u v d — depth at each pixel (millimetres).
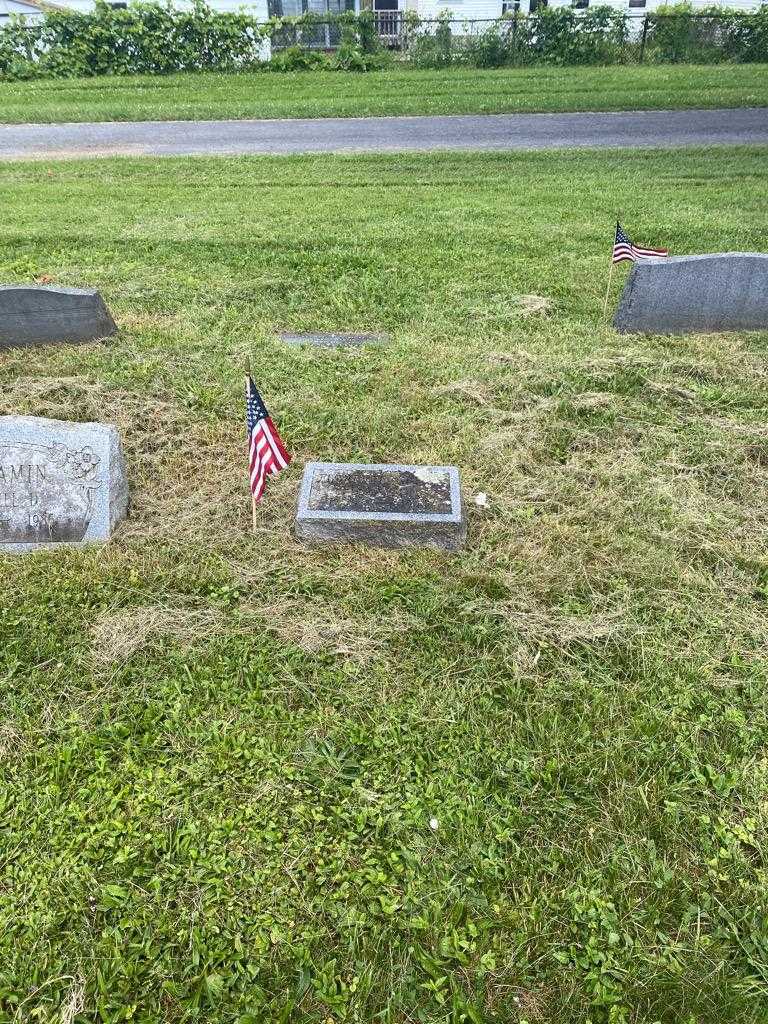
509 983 3223
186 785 3967
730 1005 3143
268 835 3738
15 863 3631
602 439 6691
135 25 25031
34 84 24172
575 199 12984
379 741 4160
